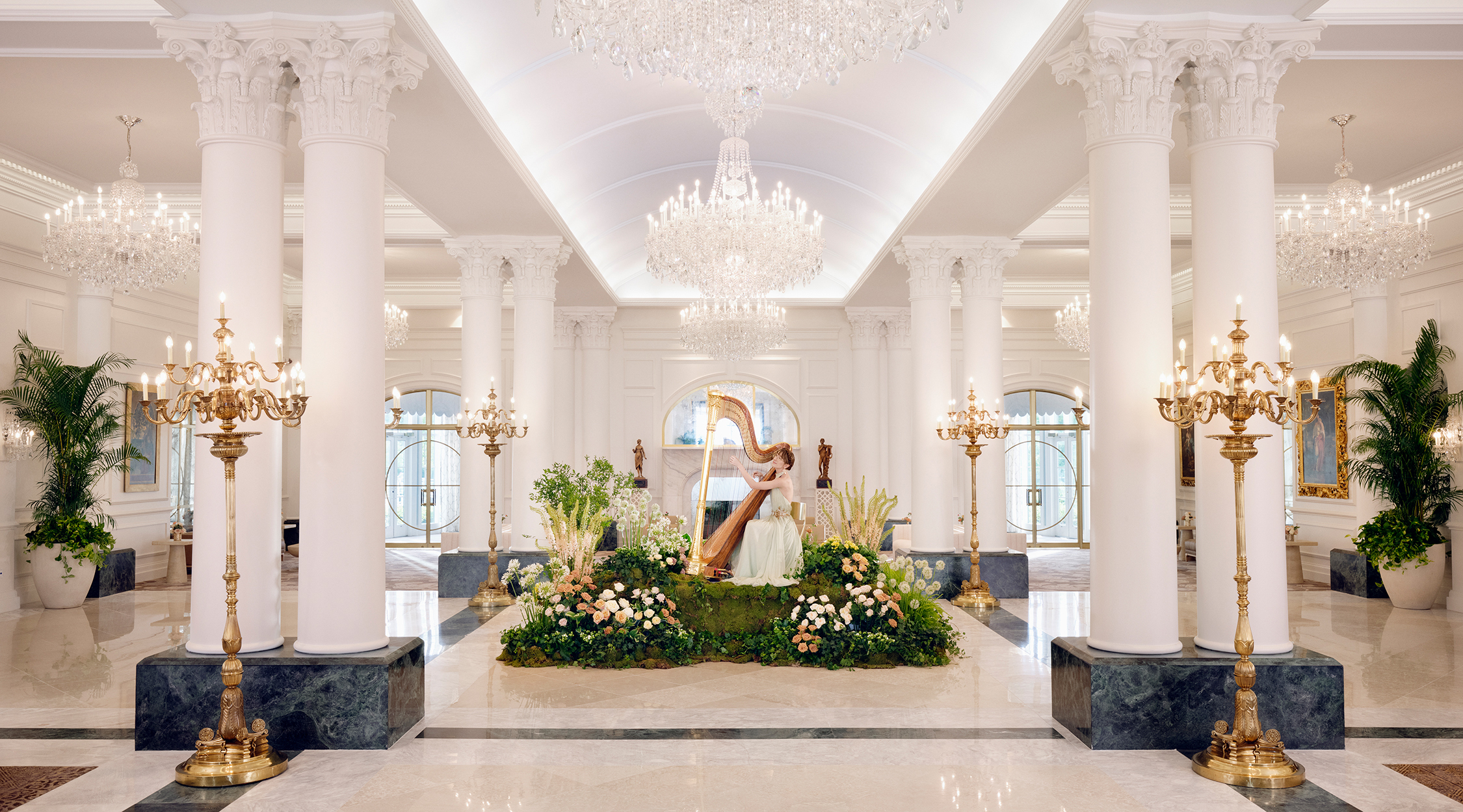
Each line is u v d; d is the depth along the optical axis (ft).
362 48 18.48
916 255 38.17
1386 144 29.94
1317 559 43.16
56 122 28.12
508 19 24.21
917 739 17.74
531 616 25.55
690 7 15.10
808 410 60.34
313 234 18.35
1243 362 15.97
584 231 45.65
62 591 34.78
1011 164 28.86
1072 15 19.13
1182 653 17.97
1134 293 18.47
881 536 33.71
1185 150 30.96
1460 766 16.16
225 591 17.80
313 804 14.26
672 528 28.53
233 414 15.40
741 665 24.14
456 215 35.24
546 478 31.14
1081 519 62.34
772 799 14.53
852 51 15.40
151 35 21.49
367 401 18.44
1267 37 18.61
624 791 14.90
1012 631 29.32
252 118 18.44
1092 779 15.47
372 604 18.30
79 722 19.03
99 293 38.58
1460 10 20.86
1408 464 34.37
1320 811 14.02
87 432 36.06
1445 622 31.40
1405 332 36.88
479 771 15.85
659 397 60.34
